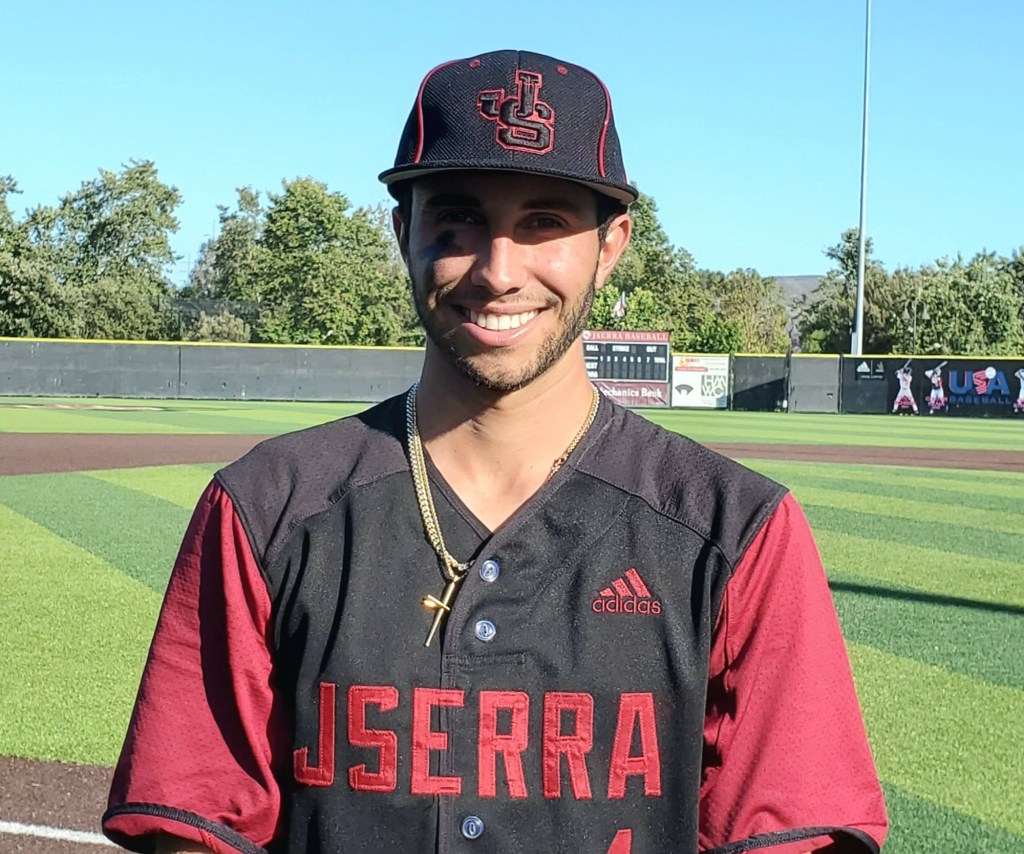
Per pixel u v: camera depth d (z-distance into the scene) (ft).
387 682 5.20
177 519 32.96
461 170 5.25
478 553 5.39
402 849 5.10
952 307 175.73
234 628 5.45
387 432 5.73
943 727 16.28
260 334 171.73
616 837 5.10
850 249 209.05
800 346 238.48
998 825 13.01
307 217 178.09
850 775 5.31
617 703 5.14
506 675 5.17
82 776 14.38
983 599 24.47
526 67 5.33
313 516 5.49
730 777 5.26
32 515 33.37
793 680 5.23
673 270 209.67
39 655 19.16
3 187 168.96
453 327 5.45
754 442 70.44
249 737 5.45
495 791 5.12
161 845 5.53
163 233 191.42
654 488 5.47
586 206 5.48
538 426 5.56
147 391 114.73
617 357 118.01
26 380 112.47
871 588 25.44
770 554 5.31
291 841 5.28
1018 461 60.49
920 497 42.68
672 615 5.23
